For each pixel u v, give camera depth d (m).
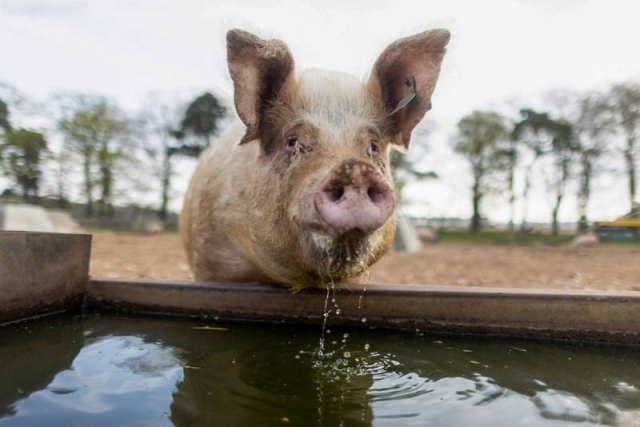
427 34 0.74
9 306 0.82
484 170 10.63
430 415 0.49
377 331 0.84
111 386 0.54
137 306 0.94
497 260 3.30
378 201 0.56
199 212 1.05
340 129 0.68
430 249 5.17
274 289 0.87
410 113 0.78
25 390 0.53
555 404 0.52
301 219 0.60
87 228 7.84
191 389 0.54
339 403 0.51
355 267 0.64
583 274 2.25
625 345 0.78
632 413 0.50
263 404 0.50
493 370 0.64
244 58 0.70
